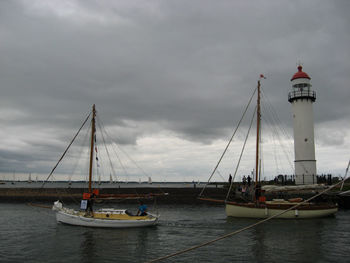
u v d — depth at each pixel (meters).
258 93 34.19
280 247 19.06
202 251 18.22
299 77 45.31
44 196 51.47
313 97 44.72
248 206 30.50
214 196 48.16
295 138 45.56
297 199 31.95
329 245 19.50
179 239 21.58
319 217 30.39
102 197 27.44
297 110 45.47
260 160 34.38
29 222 29.23
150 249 18.81
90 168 29.38
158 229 25.33
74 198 50.62
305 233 23.28
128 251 18.38
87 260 16.59
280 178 46.00
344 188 39.59
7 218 32.12
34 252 18.22
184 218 31.97
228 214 31.89
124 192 51.00
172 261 16.25
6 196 51.69
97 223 25.75
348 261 16.17
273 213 29.84
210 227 26.12
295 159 45.53
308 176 43.19
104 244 20.09
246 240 21.03
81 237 22.20
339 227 25.59
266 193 38.50
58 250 18.66
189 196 48.44
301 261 16.19
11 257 17.17
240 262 16.03
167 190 50.94
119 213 26.73
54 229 25.20
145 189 51.53
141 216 26.70
